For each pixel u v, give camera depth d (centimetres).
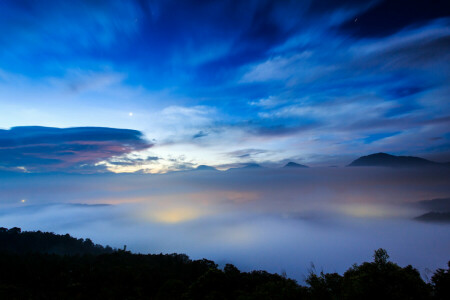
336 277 2133
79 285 4772
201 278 3316
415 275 1639
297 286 2330
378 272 1538
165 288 3638
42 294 4381
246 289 3456
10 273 5450
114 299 4000
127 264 6450
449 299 1541
